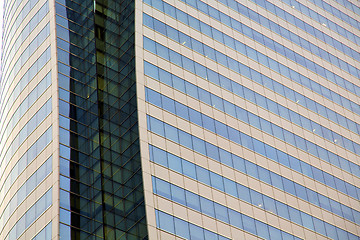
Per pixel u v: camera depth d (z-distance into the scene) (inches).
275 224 7052.2
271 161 7593.5
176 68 7298.2
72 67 7534.5
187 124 6934.1
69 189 6614.2
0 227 7308.1
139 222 6003.9
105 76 7436.0
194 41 7780.5
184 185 6427.2
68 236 6314.0
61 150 6830.7
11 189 7283.5
